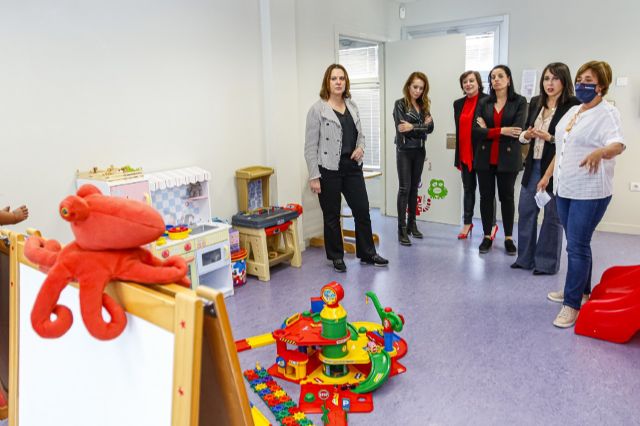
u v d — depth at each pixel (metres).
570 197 2.71
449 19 5.38
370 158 6.23
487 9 5.12
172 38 3.34
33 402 1.48
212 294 0.98
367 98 6.07
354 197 3.85
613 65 4.55
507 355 2.57
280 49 4.01
